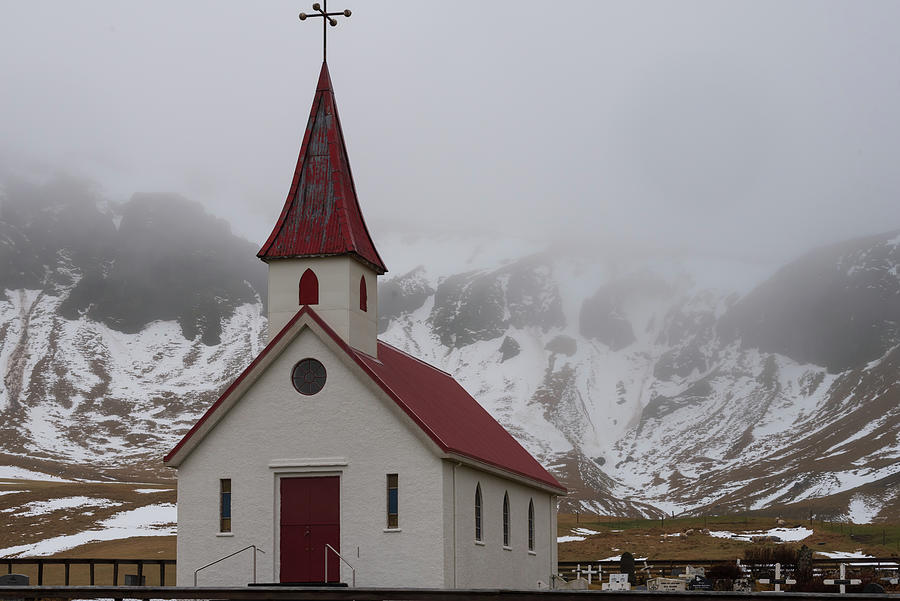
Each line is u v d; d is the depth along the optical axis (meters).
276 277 45.19
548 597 28.06
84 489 144.12
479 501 46.09
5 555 96.94
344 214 45.41
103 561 49.59
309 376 43.28
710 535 121.38
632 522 172.75
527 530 53.03
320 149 47.31
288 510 42.75
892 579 67.56
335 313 44.38
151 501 136.50
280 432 43.09
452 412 49.31
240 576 42.59
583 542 115.88
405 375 48.56
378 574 41.44
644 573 75.19
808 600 26.05
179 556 43.22
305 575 42.09
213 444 43.66
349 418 42.56
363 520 41.88
